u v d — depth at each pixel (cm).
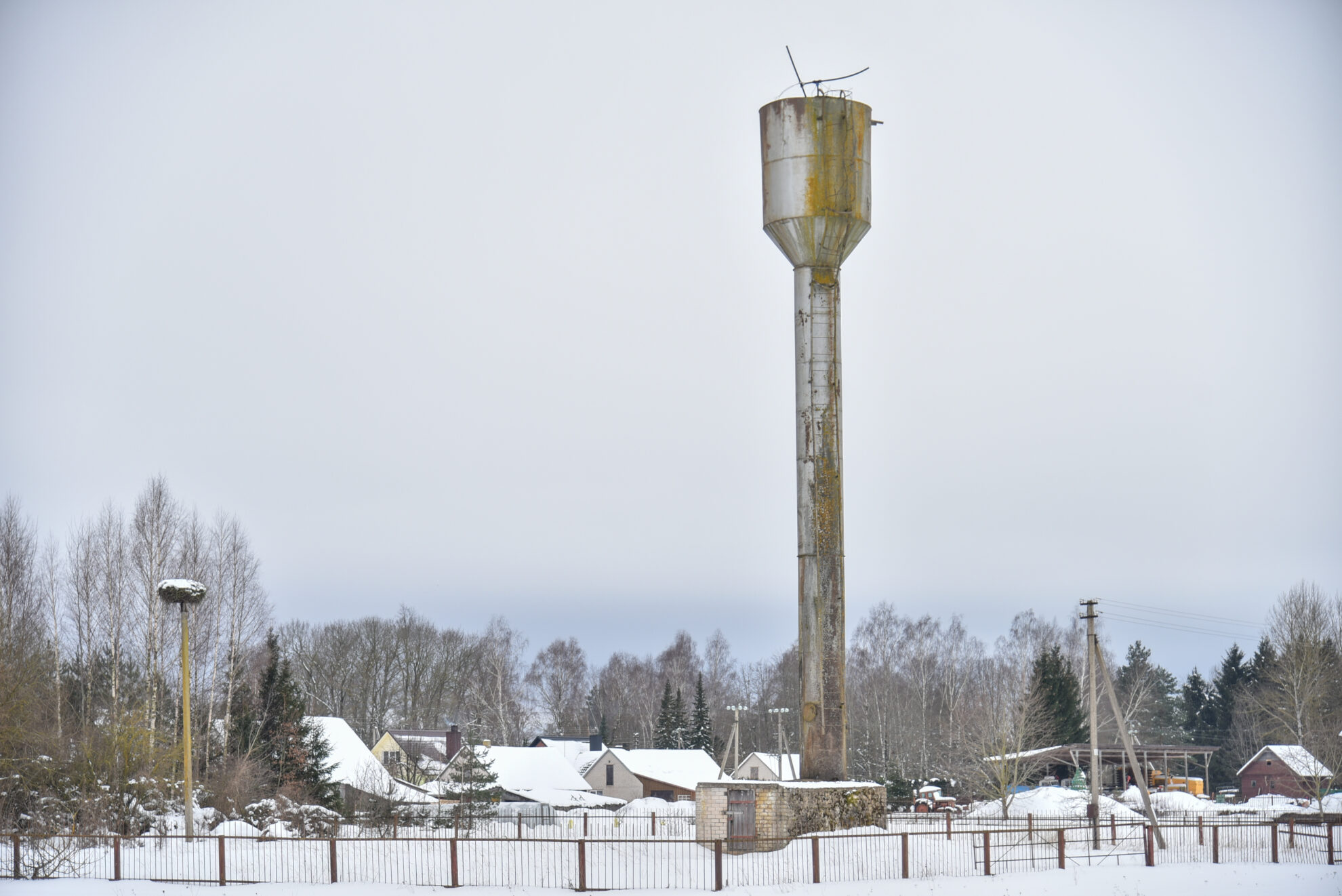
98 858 3033
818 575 3450
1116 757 8306
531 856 3117
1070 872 3008
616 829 5222
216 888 2647
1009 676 10356
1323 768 6456
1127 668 13275
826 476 3478
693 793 9306
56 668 5194
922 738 9544
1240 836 4084
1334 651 8238
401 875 2842
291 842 3338
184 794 4434
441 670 13000
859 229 3553
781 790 3183
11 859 2923
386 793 5988
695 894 2564
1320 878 2912
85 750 4038
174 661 5953
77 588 5841
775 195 3556
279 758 5722
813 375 3509
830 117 3547
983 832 3055
